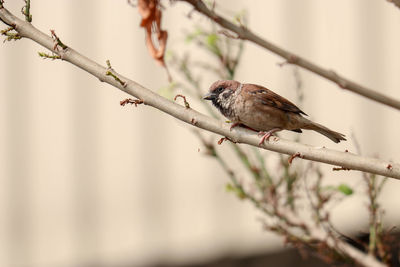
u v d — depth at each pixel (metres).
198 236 13.18
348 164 5.57
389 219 12.84
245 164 8.48
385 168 5.46
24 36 5.84
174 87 7.81
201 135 8.52
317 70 7.25
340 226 11.59
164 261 12.94
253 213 13.09
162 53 6.88
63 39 12.49
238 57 8.35
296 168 8.34
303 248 8.25
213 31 8.31
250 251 12.91
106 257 12.77
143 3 6.82
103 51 12.88
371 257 7.41
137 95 5.81
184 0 6.79
